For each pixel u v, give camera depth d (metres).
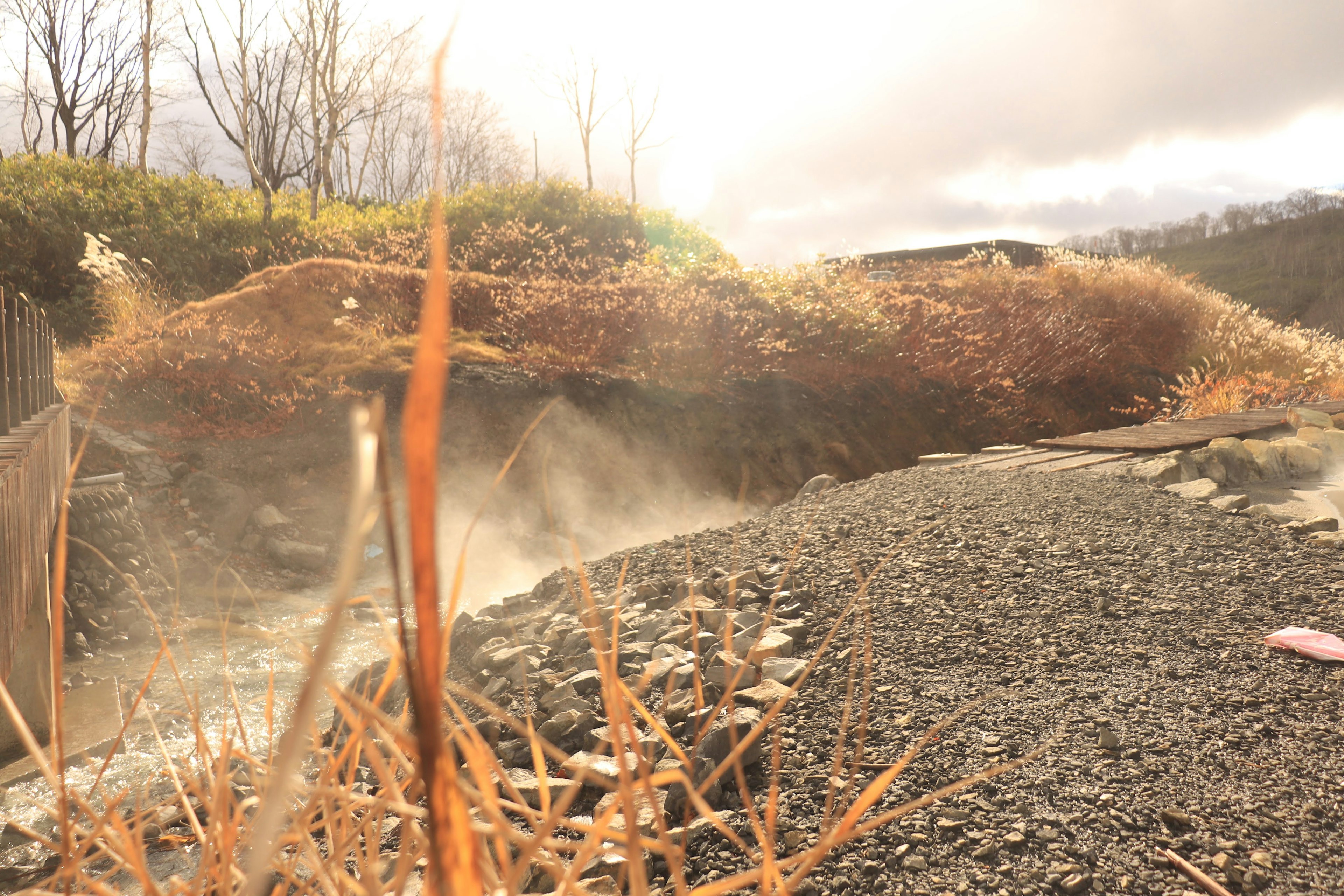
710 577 3.89
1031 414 12.41
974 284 16.06
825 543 4.23
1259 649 2.80
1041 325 14.20
